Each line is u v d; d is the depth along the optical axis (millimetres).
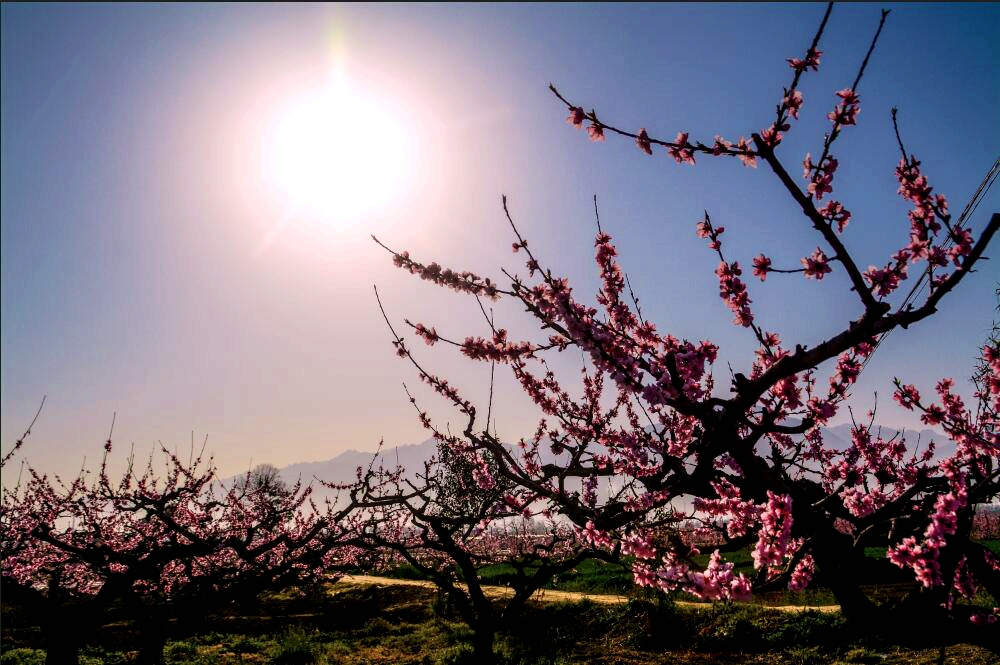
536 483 5566
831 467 6445
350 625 23672
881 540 4461
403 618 23734
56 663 10602
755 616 17625
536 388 6543
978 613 4363
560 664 15977
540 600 21297
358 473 11672
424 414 8727
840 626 15789
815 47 3760
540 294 4379
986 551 4805
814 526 4301
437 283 5113
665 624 17812
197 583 10312
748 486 5270
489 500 8195
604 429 6035
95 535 13453
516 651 17328
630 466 5941
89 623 10734
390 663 17828
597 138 4398
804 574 4574
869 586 19500
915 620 4105
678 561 4742
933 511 4406
